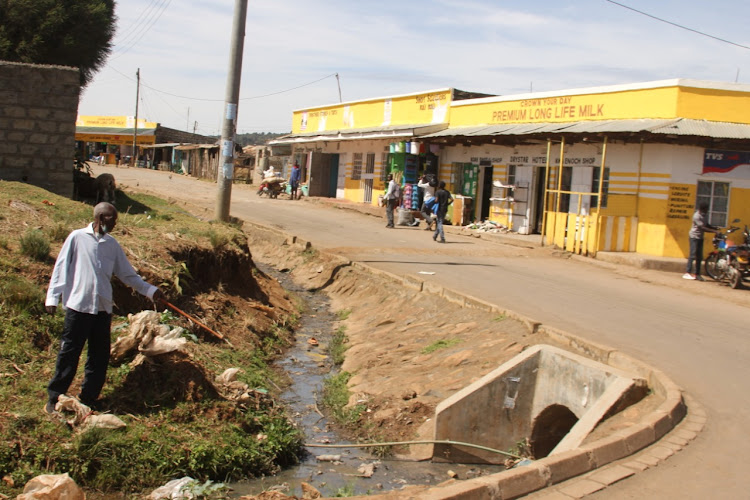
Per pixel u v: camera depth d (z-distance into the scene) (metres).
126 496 5.38
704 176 17.27
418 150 25.30
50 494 4.51
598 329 9.59
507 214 22.23
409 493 4.63
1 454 5.20
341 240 19.22
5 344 6.64
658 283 14.48
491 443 7.56
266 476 6.49
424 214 23.14
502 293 12.21
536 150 21.11
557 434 7.87
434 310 11.70
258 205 28.58
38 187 12.96
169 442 6.08
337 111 35.91
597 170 19.00
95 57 20.97
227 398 7.16
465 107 25.45
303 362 10.54
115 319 8.08
